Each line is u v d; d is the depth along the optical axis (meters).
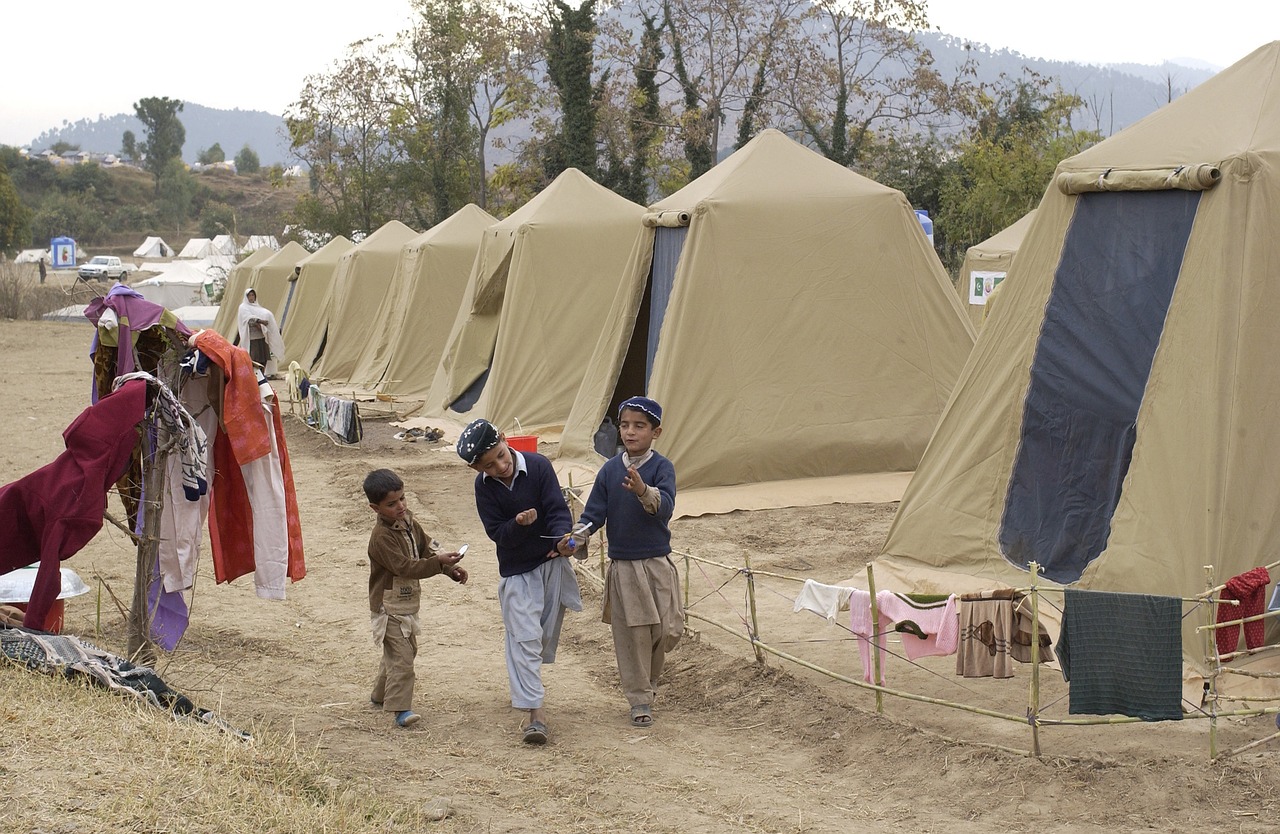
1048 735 5.90
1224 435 6.97
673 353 12.20
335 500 13.14
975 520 8.50
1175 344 7.41
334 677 7.25
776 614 8.40
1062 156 36.75
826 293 12.72
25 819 4.03
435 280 22.89
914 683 6.88
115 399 6.08
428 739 6.05
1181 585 6.99
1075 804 5.05
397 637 6.29
